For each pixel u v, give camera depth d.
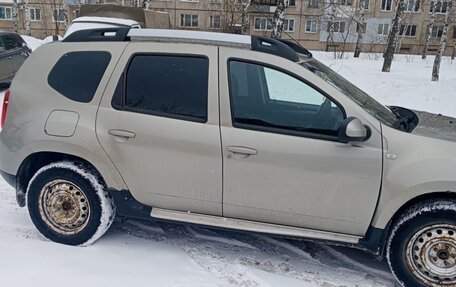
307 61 3.67
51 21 40.47
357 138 3.10
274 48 3.48
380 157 3.17
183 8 41.25
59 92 3.70
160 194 3.59
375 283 3.46
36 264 3.43
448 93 11.77
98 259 3.57
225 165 3.38
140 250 3.77
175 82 3.49
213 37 3.52
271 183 3.35
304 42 41.41
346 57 22.73
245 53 3.43
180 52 3.51
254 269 3.56
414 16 39.78
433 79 13.64
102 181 3.70
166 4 41.06
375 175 3.18
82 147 3.59
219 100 3.39
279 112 3.36
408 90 12.12
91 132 3.58
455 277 3.20
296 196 3.33
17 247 3.68
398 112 4.11
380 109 3.65
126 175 3.60
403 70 16.98
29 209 3.81
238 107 3.39
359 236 3.36
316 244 4.05
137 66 3.57
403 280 3.30
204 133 3.39
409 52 40.84
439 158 3.11
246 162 3.34
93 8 12.26
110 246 3.81
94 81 3.64
